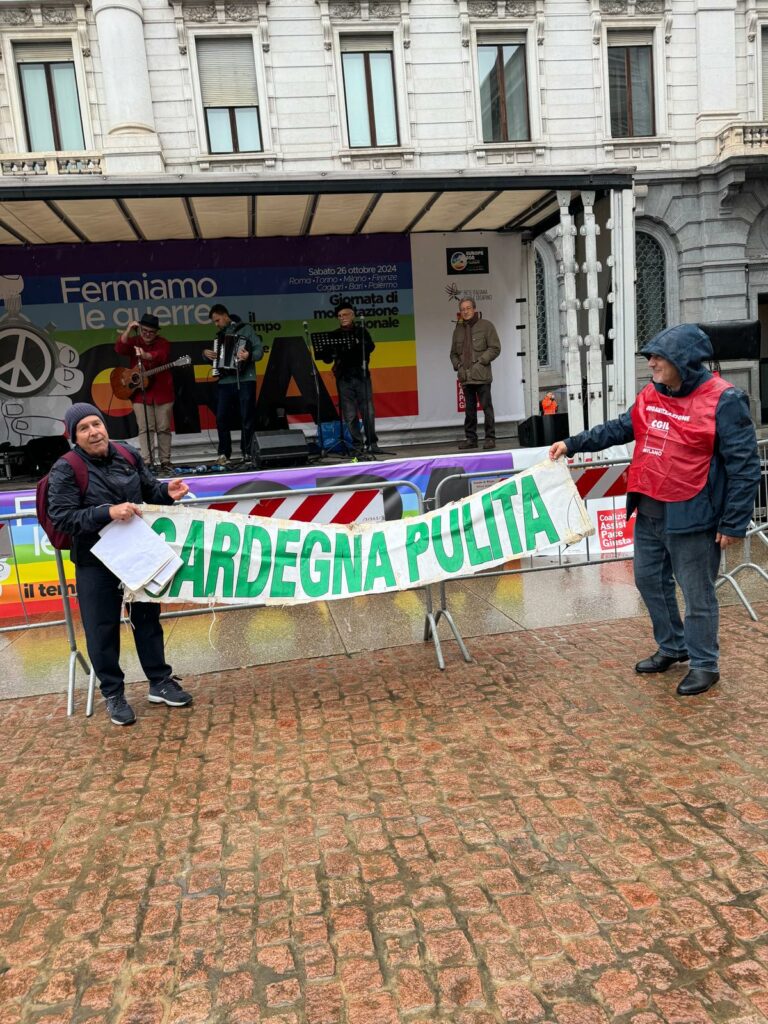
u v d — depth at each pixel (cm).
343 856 259
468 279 1012
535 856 251
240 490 631
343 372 909
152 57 1333
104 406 955
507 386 1050
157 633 403
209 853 266
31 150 1344
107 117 1332
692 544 359
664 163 1515
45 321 929
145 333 873
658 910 222
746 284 1556
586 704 367
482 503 446
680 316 1567
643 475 369
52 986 208
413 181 715
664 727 336
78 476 363
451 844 261
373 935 220
